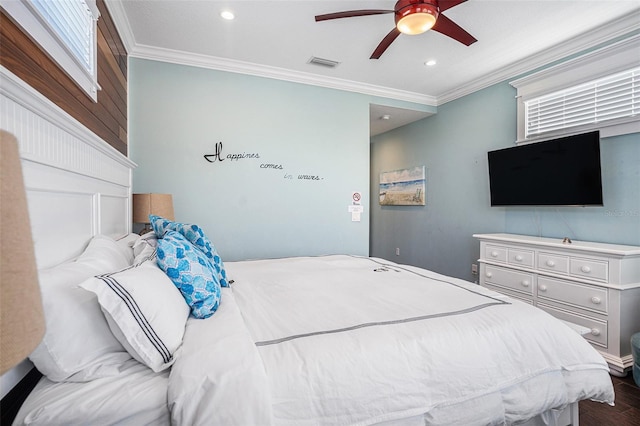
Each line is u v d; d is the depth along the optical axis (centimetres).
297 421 86
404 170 469
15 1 91
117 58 233
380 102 380
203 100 301
